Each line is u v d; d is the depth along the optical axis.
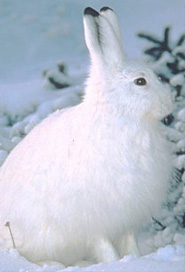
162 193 15.87
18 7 44.81
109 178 15.05
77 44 39.19
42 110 23.52
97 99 15.40
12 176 16.36
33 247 15.98
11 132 22.05
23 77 34.16
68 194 15.17
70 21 42.44
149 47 23.67
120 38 16.53
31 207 15.70
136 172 15.17
